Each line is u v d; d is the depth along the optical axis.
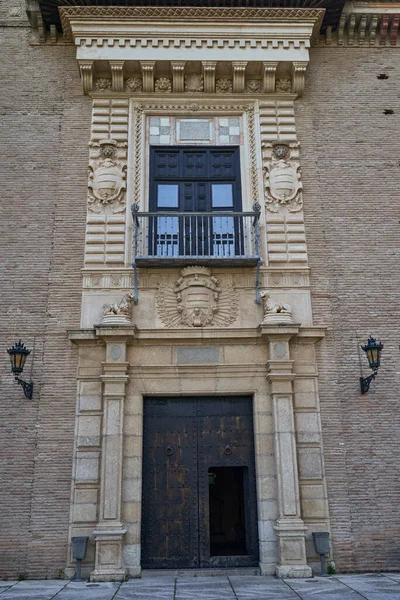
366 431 11.14
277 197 12.59
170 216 12.18
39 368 11.26
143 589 9.05
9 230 12.21
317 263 12.23
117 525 10.16
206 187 12.97
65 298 11.76
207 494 10.96
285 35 13.30
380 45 14.21
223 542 13.16
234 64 13.13
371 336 11.76
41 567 10.10
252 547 10.73
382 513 10.66
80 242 12.19
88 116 13.25
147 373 11.27
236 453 11.20
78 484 10.52
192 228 12.54
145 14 13.11
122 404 10.89
